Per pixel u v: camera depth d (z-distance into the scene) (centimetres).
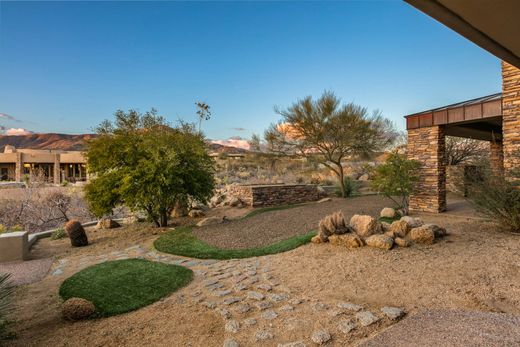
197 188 923
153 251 648
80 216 1189
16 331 306
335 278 406
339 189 1498
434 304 309
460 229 618
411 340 236
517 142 646
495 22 153
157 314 333
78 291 410
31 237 794
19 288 446
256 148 1600
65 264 580
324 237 575
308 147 1486
